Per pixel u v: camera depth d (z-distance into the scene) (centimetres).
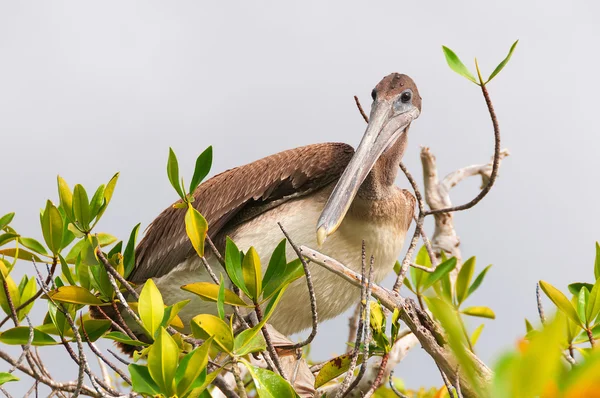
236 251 780
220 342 725
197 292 805
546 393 301
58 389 805
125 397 767
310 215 1260
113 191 923
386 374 1055
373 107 1308
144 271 1387
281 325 1280
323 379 834
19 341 853
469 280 1167
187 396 651
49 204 927
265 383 680
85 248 915
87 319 889
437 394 1011
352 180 1185
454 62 1007
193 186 881
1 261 950
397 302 807
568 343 848
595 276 952
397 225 1266
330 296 1258
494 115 1005
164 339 628
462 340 350
